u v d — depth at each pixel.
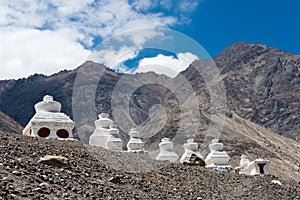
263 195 24.81
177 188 22.45
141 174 23.23
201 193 22.42
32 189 15.38
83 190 16.92
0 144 22.03
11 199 13.96
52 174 18.09
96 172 20.88
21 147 22.48
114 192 18.06
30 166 18.41
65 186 16.89
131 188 19.83
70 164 20.61
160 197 19.42
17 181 15.88
